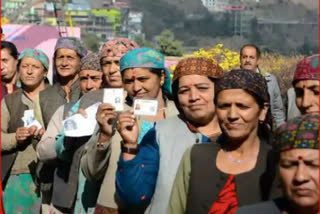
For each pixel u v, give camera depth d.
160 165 5.00
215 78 5.12
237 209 4.05
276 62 19.30
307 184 3.72
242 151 4.46
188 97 5.12
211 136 5.13
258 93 4.45
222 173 4.41
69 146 6.20
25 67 8.07
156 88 5.81
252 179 4.35
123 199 4.95
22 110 7.77
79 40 8.34
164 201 4.94
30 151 7.53
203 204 4.41
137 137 4.86
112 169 5.43
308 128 3.74
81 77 7.59
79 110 6.06
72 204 6.29
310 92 4.70
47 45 26.03
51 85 8.35
